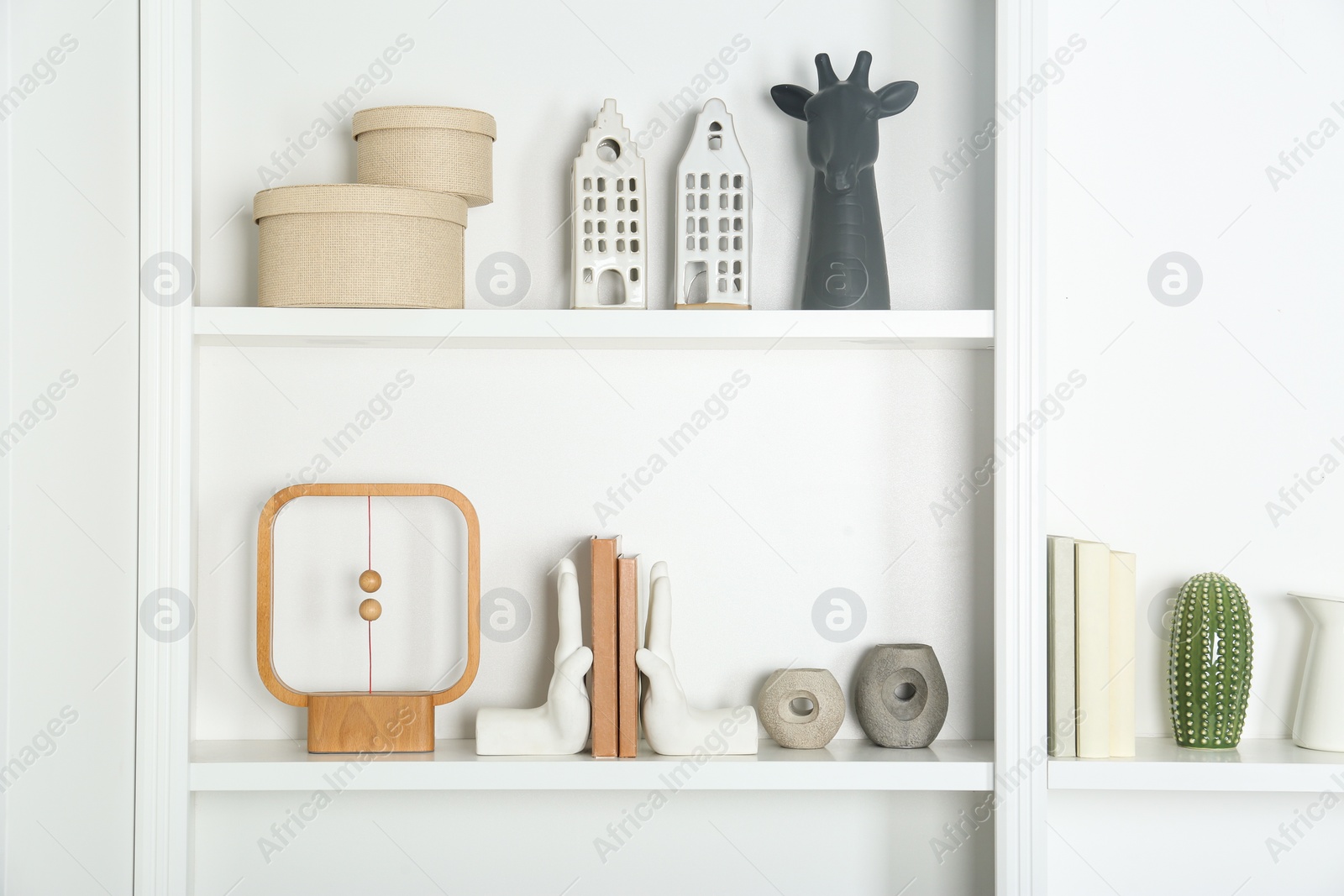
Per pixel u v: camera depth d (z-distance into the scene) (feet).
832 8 4.24
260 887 4.09
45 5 3.46
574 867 4.15
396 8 4.21
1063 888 4.18
